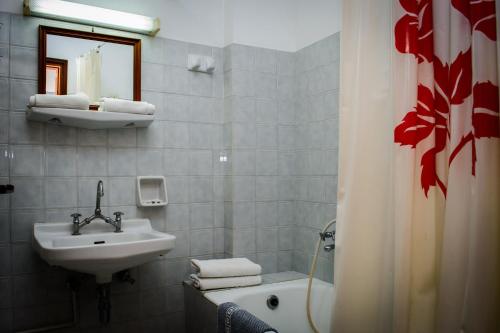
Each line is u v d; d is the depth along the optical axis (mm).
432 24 1249
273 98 2572
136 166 2248
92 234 2037
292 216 2635
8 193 1829
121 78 2178
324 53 2389
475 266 1090
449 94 1200
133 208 2238
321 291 2191
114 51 2166
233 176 2424
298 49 2621
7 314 1941
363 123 1302
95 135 2152
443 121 1229
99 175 2154
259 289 2141
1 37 1933
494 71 1101
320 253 2377
